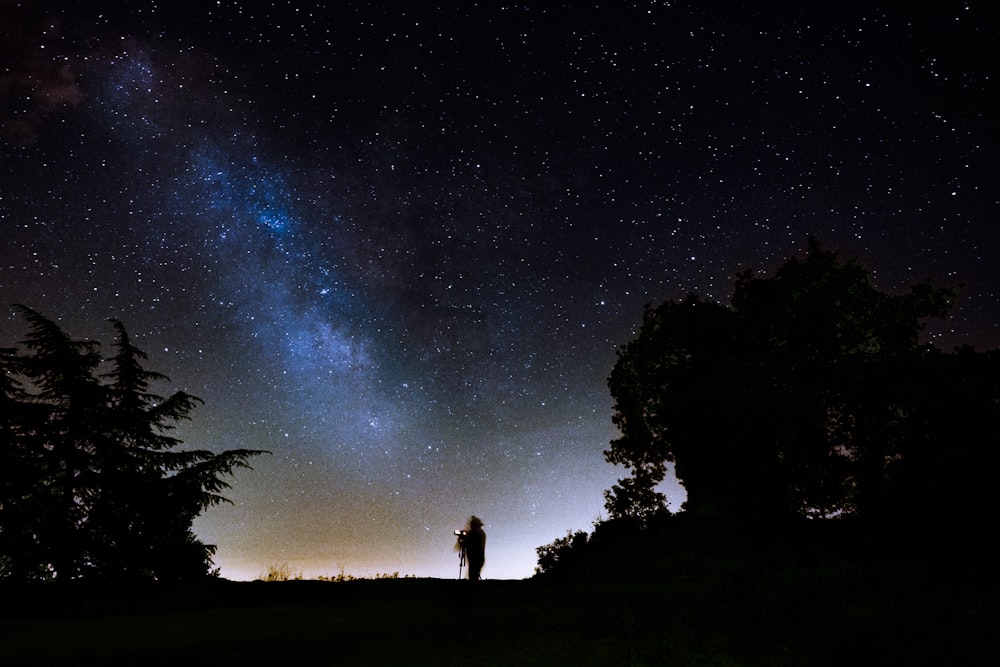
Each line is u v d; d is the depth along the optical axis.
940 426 15.36
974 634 8.15
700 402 19.36
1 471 16.20
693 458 19.70
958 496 13.92
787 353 21.25
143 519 17.11
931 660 7.66
